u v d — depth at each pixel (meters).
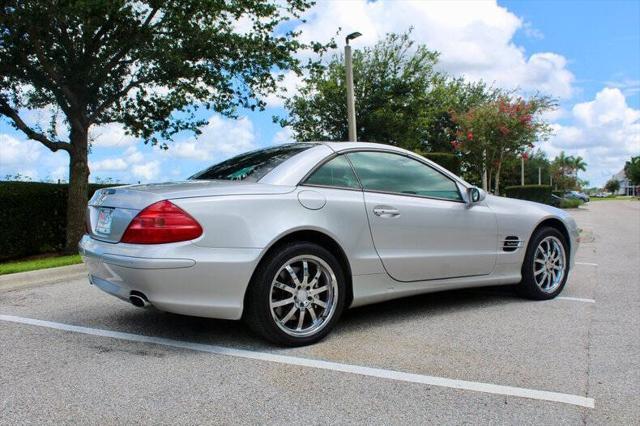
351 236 4.00
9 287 6.12
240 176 4.06
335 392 2.96
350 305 4.09
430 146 35.56
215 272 3.43
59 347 3.71
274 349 3.68
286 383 3.08
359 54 22.03
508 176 52.16
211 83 10.10
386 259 4.18
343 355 3.57
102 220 3.82
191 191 3.54
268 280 3.59
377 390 2.99
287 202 3.75
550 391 3.01
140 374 3.20
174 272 3.34
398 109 22.33
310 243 3.78
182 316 4.56
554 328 4.28
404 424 2.59
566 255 5.57
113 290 3.66
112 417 2.63
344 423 2.60
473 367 3.37
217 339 3.90
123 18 8.69
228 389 2.98
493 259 4.92
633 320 4.54
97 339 3.90
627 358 3.56
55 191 9.85
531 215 5.25
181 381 3.09
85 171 9.73
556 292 5.43
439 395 2.93
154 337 3.95
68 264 7.40
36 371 3.24
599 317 4.64
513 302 5.21
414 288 4.41
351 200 4.05
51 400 2.82
